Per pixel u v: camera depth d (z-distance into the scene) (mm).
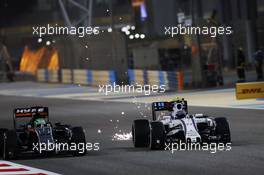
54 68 179125
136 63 158000
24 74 189500
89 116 89188
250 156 48938
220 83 130750
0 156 54812
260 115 78625
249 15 177875
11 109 109000
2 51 190875
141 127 55500
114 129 72750
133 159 50156
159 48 186500
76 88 150125
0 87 171250
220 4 184500
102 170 46188
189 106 94625
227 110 86312
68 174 45438
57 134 54406
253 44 176750
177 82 126750
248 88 98938
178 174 43156
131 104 103500
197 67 129250
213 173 42844
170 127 53781
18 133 53594
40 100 124062
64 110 100312
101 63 150250
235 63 181625
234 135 61844
